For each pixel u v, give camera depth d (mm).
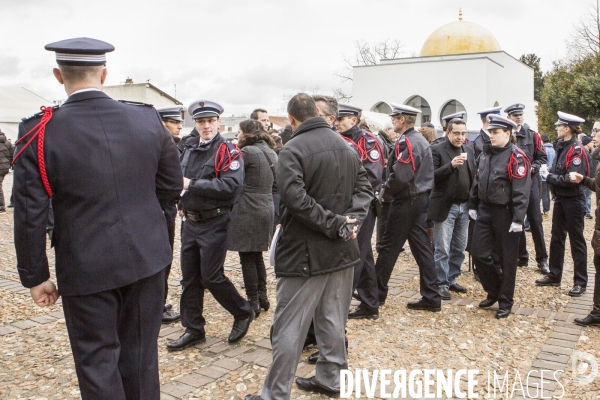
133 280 2455
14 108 25531
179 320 4910
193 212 4113
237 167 4051
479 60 32312
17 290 5938
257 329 4680
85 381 2426
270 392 3152
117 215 2424
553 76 29562
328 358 3412
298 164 3021
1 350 4234
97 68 2484
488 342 4391
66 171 2332
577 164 5645
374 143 4637
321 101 3902
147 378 2602
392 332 4629
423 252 5176
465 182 5637
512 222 4891
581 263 5777
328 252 3123
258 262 5141
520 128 6527
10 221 11016
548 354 4137
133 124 2512
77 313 2426
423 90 34094
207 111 4109
